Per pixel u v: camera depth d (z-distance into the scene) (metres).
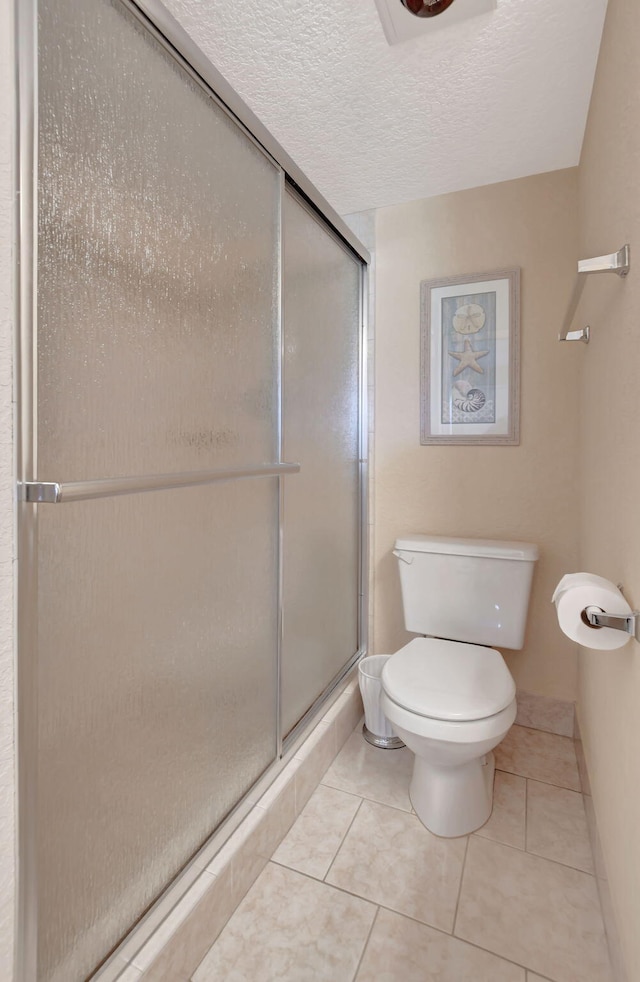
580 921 1.18
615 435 1.08
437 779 1.48
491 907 1.22
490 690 1.42
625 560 0.97
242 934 1.15
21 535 0.66
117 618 0.85
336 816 1.53
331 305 1.84
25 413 0.65
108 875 0.85
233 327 1.17
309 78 1.40
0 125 0.62
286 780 1.45
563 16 1.20
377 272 2.19
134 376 0.87
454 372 2.06
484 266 2.01
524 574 1.80
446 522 2.11
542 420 1.94
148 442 0.90
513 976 1.06
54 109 0.70
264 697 1.39
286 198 1.47
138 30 0.86
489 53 1.31
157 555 0.95
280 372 1.39
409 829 1.47
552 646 1.96
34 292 0.66
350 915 1.20
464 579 1.88
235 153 1.17
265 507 1.37
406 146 1.73
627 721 0.93
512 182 1.95
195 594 1.07
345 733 1.90
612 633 0.88
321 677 1.85
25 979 0.67
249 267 1.24
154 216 0.91
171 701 1.00
